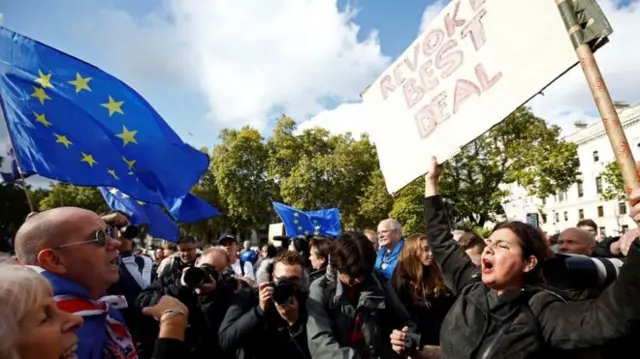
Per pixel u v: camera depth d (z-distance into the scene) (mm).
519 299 1933
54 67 3676
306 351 2980
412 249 3699
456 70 2668
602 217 43500
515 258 1998
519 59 2324
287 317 2963
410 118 2963
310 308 2863
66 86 3688
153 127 3996
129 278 3756
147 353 3375
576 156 23281
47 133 3498
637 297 1509
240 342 3016
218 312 3354
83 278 2004
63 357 1432
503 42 2414
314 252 4246
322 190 32500
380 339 2811
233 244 6625
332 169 32656
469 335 1997
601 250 4184
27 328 1318
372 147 33812
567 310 1801
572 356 1872
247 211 36188
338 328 2824
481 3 2547
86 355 1827
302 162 32969
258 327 3000
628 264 1533
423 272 3658
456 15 2703
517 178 23484
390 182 3064
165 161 4023
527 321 1878
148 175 3959
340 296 2854
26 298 1318
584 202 46156
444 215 2736
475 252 3805
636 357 2238
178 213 4691
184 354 2076
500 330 1917
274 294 2920
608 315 1603
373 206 29828
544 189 23000
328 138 36625
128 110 3908
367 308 2791
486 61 2494
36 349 1331
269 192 36844
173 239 5344
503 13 2426
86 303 1927
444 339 2127
